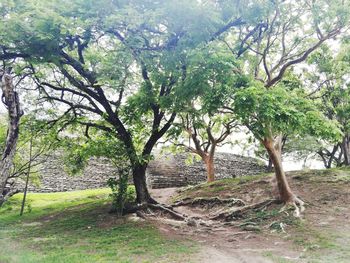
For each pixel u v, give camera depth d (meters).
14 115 7.83
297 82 16.97
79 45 13.43
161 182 28.73
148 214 15.11
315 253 9.08
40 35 10.77
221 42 13.72
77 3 11.58
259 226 13.00
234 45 15.54
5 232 13.70
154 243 10.62
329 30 14.17
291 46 15.78
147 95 13.79
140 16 11.36
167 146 26.94
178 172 30.08
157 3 11.97
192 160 30.67
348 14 13.23
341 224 12.17
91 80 14.01
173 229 13.02
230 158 32.84
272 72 15.43
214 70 11.11
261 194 17.41
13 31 10.95
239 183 20.33
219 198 18.12
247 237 11.67
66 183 27.38
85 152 15.99
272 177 19.39
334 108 18.70
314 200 15.49
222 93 10.81
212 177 25.09
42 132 16.81
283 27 15.29
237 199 17.23
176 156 30.78
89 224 14.45
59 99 15.72
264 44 16.86
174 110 13.07
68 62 13.52
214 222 14.35
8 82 7.92
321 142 28.30
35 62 11.99
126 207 15.59
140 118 15.78
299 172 20.70
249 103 10.38
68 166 19.25
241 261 8.57
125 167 16.00
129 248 10.04
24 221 16.59
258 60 16.25
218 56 10.91
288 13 14.85
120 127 15.41
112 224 14.03
